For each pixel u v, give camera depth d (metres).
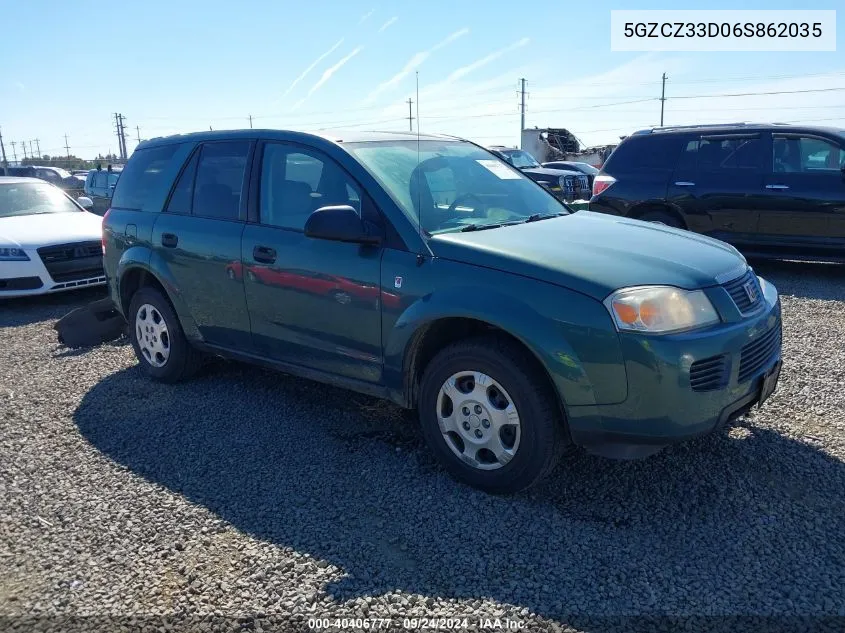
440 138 4.91
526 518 3.29
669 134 9.39
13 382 5.53
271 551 3.10
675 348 3.04
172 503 3.54
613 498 3.46
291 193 4.30
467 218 4.03
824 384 4.82
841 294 7.71
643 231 4.01
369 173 3.93
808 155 8.45
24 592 2.88
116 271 5.48
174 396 5.05
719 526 3.19
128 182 5.57
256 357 4.60
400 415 4.55
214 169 4.82
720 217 8.93
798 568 2.88
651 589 2.78
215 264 4.60
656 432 3.09
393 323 3.69
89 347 6.52
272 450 4.10
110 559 3.09
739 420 4.27
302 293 4.09
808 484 3.53
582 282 3.16
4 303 8.80
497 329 3.49
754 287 3.68
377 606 2.73
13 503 3.59
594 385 3.12
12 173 32.91
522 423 3.31
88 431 4.47
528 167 19.61
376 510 3.41
